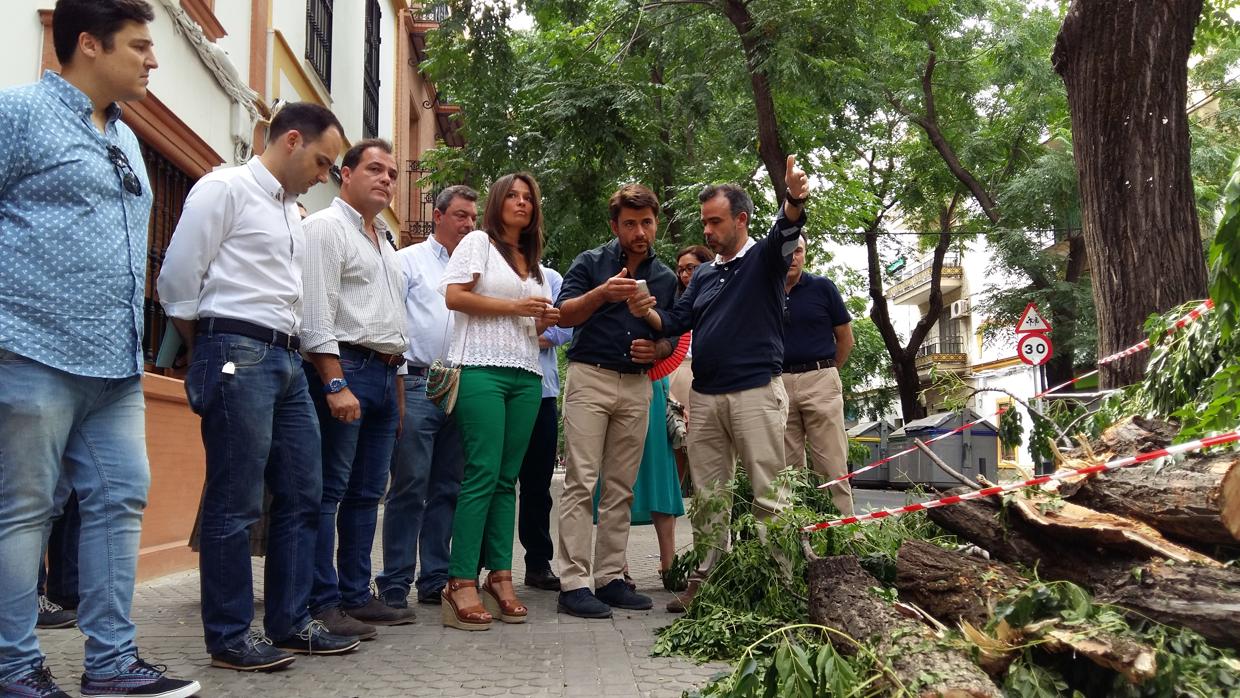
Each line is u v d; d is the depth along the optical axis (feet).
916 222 87.71
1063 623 9.37
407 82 64.08
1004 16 71.72
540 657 13.32
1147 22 20.89
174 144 22.71
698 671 12.49
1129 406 17.19
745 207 16.88
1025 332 47.37
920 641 9.58
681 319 17.42
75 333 10.35
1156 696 8.64
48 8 18.26
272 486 13.23
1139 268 20.95
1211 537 10.71
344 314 14.85
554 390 20.25
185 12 23.99
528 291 16.25
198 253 11.91
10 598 10.09
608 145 48.08
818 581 12.23
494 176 51.49
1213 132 71.92
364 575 15.96
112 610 10.94
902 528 15.01
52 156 10.29
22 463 10.09
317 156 12.73
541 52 52.47
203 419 12.19
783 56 41.34
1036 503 11.66
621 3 48.26
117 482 11.05
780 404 16.30
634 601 17.17
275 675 12.22
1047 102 72.08
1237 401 11.87
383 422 16.15
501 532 16.22
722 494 16.17
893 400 110.52
